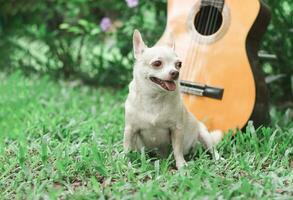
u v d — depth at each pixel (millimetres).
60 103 2953
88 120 2570
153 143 2078
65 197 1773
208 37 2311
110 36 3396
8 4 3711
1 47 3771
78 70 3584
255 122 2244
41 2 3670
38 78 3543
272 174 1896
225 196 1740
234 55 2264
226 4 2293
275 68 2977
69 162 2033
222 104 2250
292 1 2967
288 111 2570
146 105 2010
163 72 1918
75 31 3412
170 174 1917
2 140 2328
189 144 2141
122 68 3348
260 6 2252
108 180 1875
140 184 1832
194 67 2303
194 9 2361
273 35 2920
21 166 1991
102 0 3439
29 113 2768
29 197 1789
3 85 3318
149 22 3252
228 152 2152
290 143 2215
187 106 2291
